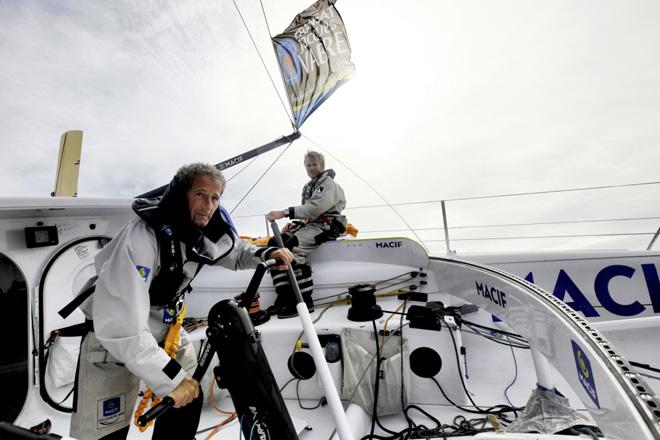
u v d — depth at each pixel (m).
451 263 1.98
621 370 0.68
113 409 1.13
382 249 2.43
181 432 1.19
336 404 0.98
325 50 3.03
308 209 2.28
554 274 2.21
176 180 1.04
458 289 1.88
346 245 2.54
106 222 2.09
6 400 1.66
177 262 1.04
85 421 1.09
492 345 2.21
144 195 2.26
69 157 2.90
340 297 2.40
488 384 1.81
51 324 1.81
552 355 0.99
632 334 2.02
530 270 2.26
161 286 1.05
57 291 1.84
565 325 0.90
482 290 1.57
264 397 0.96
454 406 1.56
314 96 3.07
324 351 1.70
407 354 1.63
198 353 1.86
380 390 1.59
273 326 1.89
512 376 1.87
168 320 1.14
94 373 1.11
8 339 1.70
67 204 1.57
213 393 1.77
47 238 1.79
